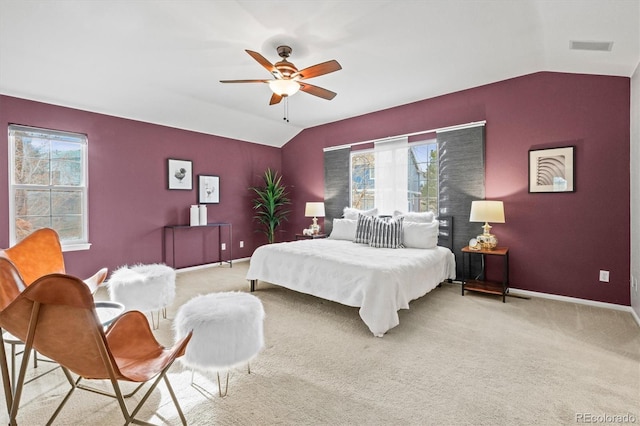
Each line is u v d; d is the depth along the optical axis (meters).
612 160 3.10
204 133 5.22
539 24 2.46
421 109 4.43
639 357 2.14
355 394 1.76
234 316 1.75
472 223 3.97
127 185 4.31
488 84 3.83
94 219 4.01
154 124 4.60
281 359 2.16
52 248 2.05
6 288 1.10
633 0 1.93
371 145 5.00
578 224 3.28
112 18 2.40
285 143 6.31
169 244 4.78
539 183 3.49
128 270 2.72
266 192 5.94
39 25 2.49
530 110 3.54
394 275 2.67
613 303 3.11
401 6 2.28
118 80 3.57
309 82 3.76
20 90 3.36
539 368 2.02
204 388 1.83
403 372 1.99
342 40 2.76
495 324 2.74
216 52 2.96
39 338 1.07
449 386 1.83
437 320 2.85
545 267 3.48
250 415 1.59
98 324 1.05
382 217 4.52
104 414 1.60
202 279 4.40
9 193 3.40
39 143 3.61
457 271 4.11
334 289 2.88
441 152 4.21
